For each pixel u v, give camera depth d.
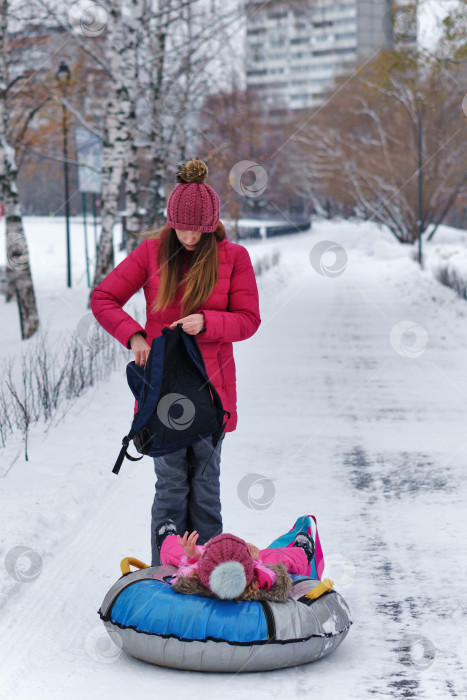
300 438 10.62
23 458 9.18
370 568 6.18
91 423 11.19
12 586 5.61
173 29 26.45
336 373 15.63
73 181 43.47
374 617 5.30
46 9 22.45
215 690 4.29
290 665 4.54
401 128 67.06
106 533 6.95
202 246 5.23
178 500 5.51
